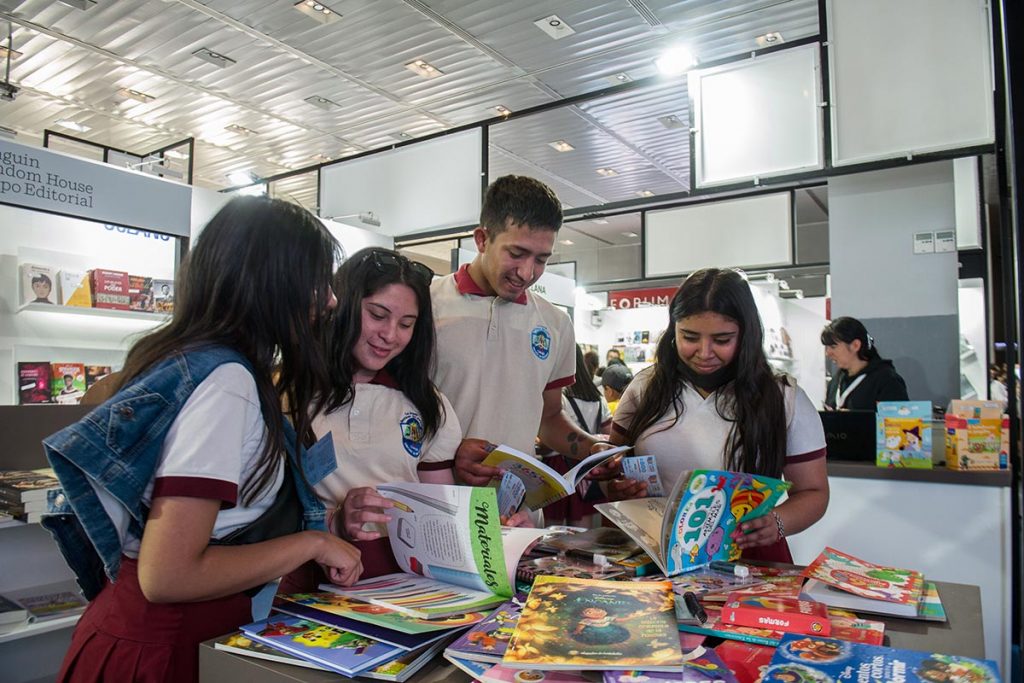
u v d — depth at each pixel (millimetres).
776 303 6660
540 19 4910
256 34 5184
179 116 6773
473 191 5262
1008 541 2691
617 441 1929
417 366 1505
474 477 1501
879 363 3611
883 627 909
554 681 733
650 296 8625
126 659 931
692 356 1662
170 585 836
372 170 5844
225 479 876
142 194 3041
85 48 5418
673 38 5137
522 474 1385
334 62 5633
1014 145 702
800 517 1534
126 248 3463
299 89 6164
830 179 3930
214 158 8023
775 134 3736
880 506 2918
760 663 793
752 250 6727
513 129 6965
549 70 5719
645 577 1164
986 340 5375
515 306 1873
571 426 2129
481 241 1800
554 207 1655
